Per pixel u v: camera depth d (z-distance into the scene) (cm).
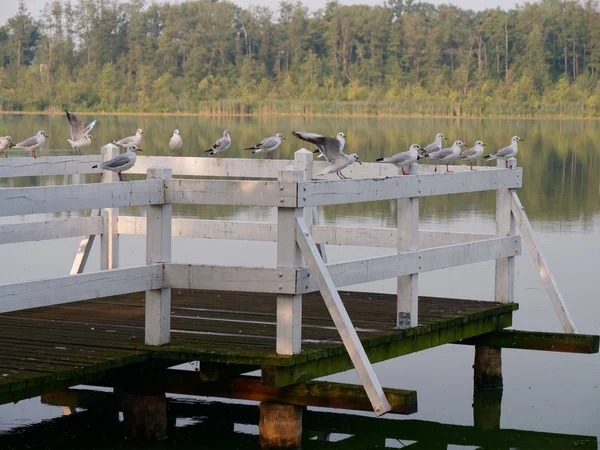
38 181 3072
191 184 870
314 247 851
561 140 5228
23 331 965
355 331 925
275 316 1036
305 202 850
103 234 1238
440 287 1579
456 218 2378
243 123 6850
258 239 1201
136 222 1233
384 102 8131
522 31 9231
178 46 9319
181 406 1066
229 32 9331
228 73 9150
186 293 1173
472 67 9012
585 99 8288
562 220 2398
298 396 870
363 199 918
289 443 877
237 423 1010
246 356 853
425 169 1306
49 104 8725
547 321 1388
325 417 1065
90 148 4228
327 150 1042
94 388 1097
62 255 1858
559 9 9269
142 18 9562
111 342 917
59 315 1048
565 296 1548
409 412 852
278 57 9450
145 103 8662
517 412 1079
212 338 927
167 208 884
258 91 8762
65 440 945
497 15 9250
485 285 1593
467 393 1132
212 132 5694
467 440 1002
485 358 1147
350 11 9306
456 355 1277
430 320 1035
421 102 8138
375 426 1037
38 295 789
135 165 1326
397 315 993
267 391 880
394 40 9138
